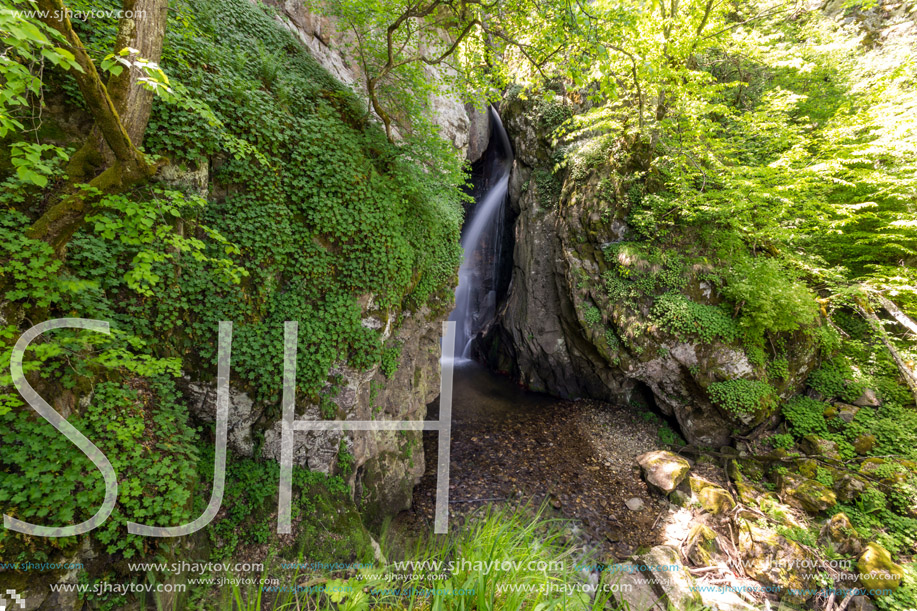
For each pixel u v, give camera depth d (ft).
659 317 28.04
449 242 24.99
